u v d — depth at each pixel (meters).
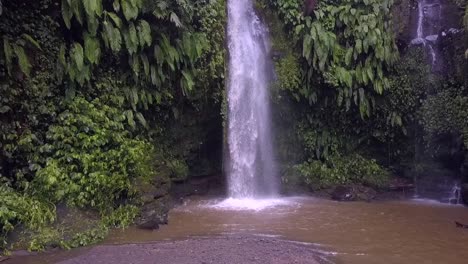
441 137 11.24
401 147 11.99
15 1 8.06
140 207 9.38
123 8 8.89
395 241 7.98
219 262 6.77
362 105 11.57
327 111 12.00
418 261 7.05
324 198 11.42
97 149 8.61
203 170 11.66
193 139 11.31
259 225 8.90
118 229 8.55
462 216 9.67
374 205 10.66
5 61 7.88
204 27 10.34
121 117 9.21
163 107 10.38
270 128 11.93
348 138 12.18
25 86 8.20
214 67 10.70
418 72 11.47
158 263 6.77
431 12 11.91
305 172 11.81
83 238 7.73
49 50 8.56
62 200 8.16
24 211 7.66
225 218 9.38
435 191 11.40
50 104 8.52
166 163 10.68
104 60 9.26
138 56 9.45
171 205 10.31
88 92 9.01
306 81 11.66
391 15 11.69
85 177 8.40
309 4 11.41
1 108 7.85
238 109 11.39
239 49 11.46
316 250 7.49
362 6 11.53
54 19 8.60
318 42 11.31
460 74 10.88
